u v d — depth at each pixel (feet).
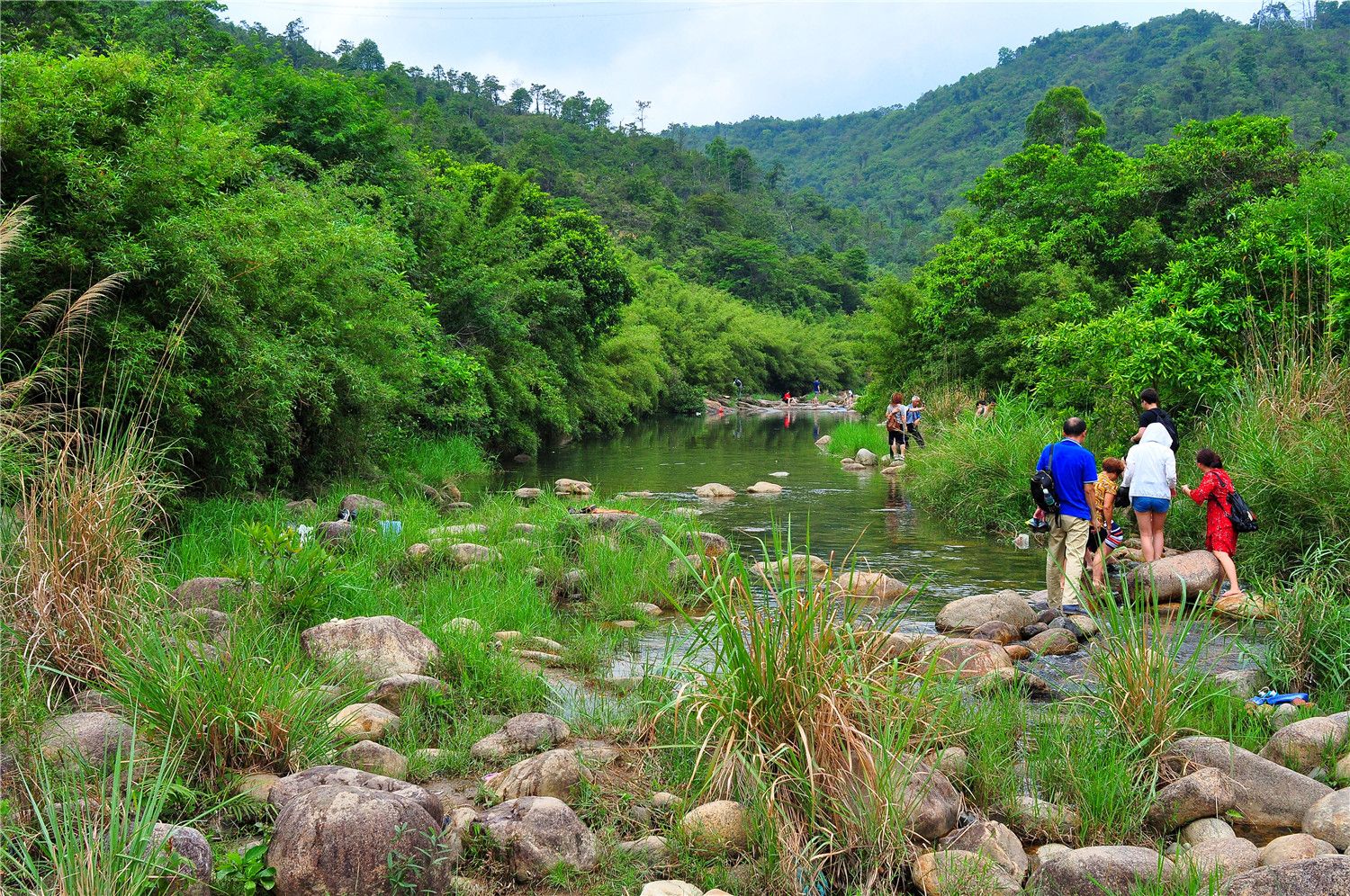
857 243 417.49
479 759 16.35
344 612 23.04
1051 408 51.11
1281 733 16.83
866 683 14.28
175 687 14.53
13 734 13.80
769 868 12.87
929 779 13.99
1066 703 18.56
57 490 17.53
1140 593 18.85
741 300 226.38
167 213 29.63
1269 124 64.95
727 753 14.17
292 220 40.16
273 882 11.59
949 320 77.41
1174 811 14.76
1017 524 41.50
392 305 49.75
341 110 66.33
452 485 53.57
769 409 178.40
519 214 87.76
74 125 28.04
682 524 37.19
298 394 38.83
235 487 34.37
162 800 11.72
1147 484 30.96
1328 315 36.01
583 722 17.95
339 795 12.03
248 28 308.81
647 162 385.70
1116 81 651.25
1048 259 71.15
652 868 13.19
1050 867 12.98
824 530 43.14
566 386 93.09
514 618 25.16
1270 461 29.91
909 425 71.51
